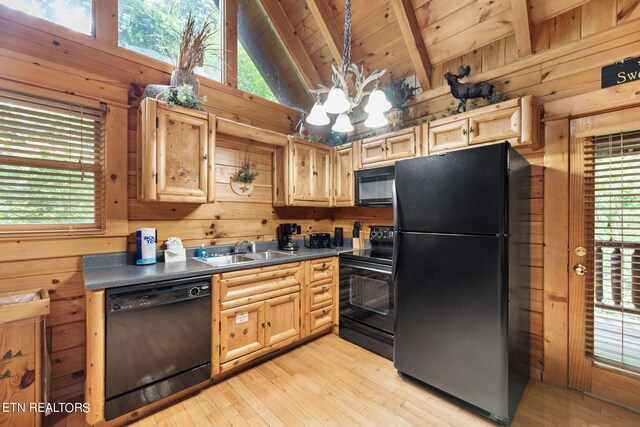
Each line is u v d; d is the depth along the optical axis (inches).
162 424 67.1
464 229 70.4
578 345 80.2
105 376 62.6
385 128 127.6
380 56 123.8
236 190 111.7
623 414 70.2
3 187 69.7
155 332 69.6
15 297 67.3
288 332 99.3
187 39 87.6
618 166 74.7
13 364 59.2
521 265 76.2
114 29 84.3
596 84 77.9
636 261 72.1
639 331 72.4
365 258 104.5
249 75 124.0
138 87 88.2
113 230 82.4
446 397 76.3
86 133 79.7
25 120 71.3
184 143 85.5
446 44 107.3
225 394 78.2
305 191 122.8
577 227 80.2
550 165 84.5
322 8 114.0
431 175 76.1
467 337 69.7
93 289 61.2
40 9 74.4
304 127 128.0
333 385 82.3
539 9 86.3
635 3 73.3
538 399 76.2
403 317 82.7
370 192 116.8
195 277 76.7
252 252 112.6
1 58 66.9
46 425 67.1
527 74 90.2
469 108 101.7
